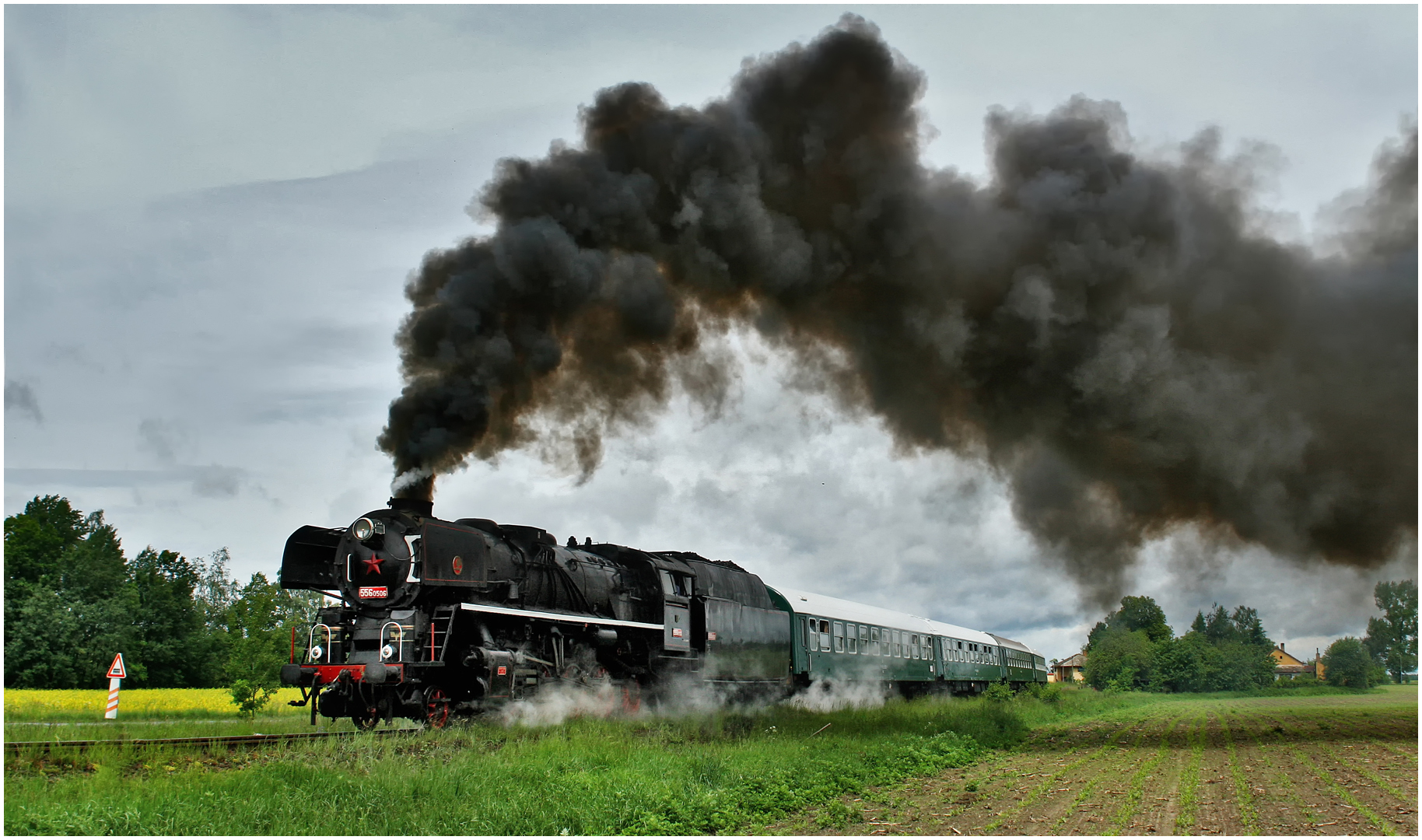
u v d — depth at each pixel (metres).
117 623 49.12
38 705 26.69
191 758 9.97
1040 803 10.22
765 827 8.96
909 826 8.94
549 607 16.30
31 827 6.89
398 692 13.37
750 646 20.89
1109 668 72.69
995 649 40.50
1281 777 12.15
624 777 10.08
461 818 8.14
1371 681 74.19
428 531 13.67
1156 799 10.36
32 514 58.56
